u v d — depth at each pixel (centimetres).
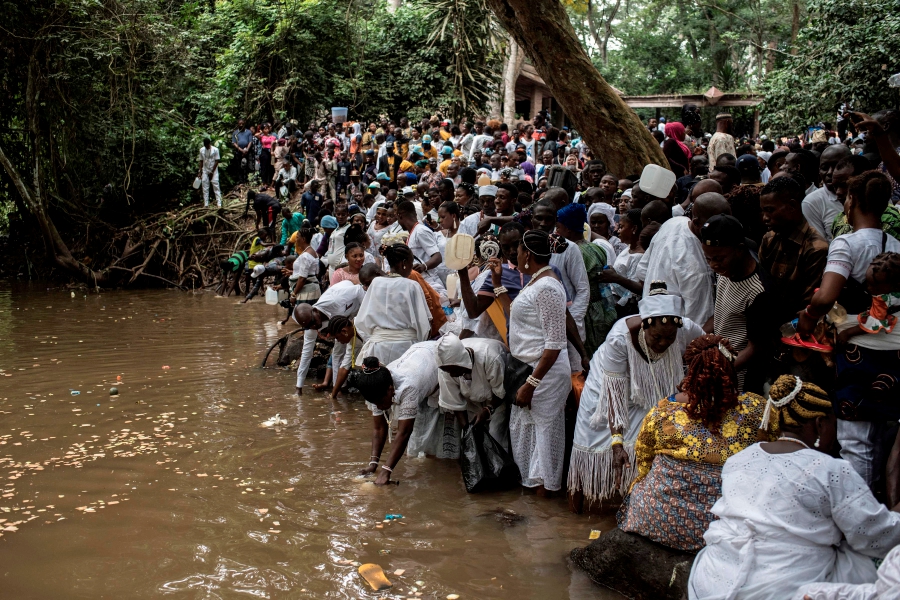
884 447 390
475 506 534
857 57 1495
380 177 1423
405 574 435
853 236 393
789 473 313
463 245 584
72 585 423
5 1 1747
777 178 446
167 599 408
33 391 851
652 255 517
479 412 588
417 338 673
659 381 461
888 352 378
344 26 2453
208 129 2327
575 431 511
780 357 431
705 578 327
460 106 2497
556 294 527
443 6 2455
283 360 994
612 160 914
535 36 891
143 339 1184
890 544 305
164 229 2014
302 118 2434
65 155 1945
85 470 603
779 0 3625
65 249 1948
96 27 1867
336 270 866
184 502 540
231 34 2484
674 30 4103
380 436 601
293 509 528
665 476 401
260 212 1841
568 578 430
